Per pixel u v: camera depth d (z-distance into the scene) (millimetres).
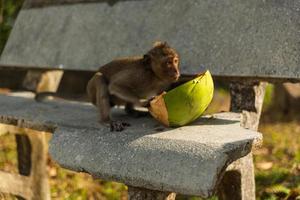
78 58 8359
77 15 8867
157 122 6215
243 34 6703
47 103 7945
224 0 7141
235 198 6684
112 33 8180
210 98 5742
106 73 6984
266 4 6695
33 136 8609
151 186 4887
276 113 16312
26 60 9070
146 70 6664
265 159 11164
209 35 7020
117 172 5137
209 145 4879
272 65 6277
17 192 8398
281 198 8320
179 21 7477
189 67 6961
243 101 6723
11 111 7277
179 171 4738
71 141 5754
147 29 7785
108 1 8602
